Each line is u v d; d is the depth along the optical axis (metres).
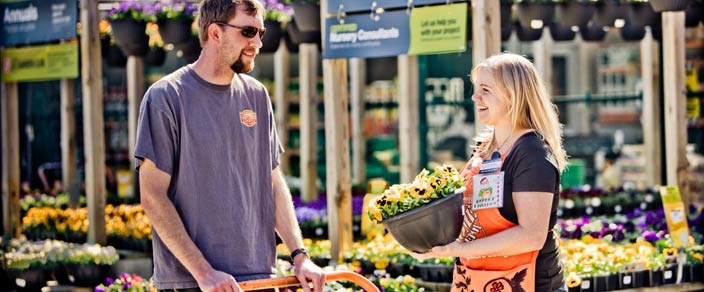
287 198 3.92
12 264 6.94
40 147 12.55
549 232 3.63
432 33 5.89
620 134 15.55
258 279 3.74
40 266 7.00
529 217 3.52
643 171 14.13
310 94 10.05
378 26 6.13
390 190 3.74
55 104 12.61
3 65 8.24
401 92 8.86
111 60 10.06
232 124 3.72
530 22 7.82
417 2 5.95
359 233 8.09
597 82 17.48
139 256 7.85
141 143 3.58
